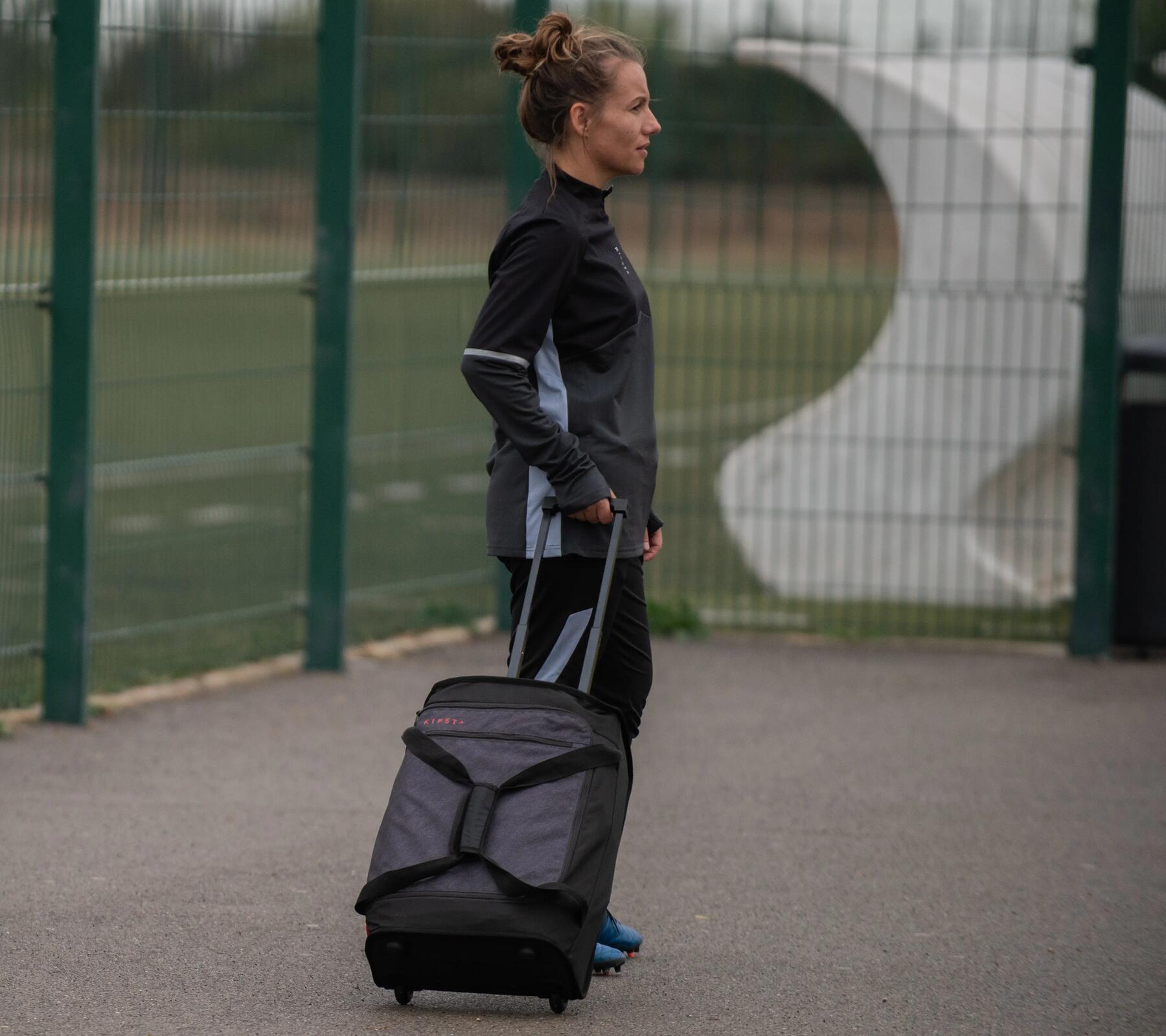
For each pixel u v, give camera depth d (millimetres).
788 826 16266
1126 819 16781
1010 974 12617
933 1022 11672
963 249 26375
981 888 14625
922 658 24016
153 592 21547
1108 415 23578
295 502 22234
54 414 18500
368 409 23297
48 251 18344
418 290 23516
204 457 20641
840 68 26094
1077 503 23891
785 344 64250
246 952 12578
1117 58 22984
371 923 10648
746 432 50062
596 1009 11695
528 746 10969
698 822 16344
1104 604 23969
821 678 22672
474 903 10516
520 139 23891
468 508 24719
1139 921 13875
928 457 26469
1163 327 26578
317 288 21359
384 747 18609
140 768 17438
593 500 11188
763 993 12117
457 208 23500
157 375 20547
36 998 11609
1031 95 26031
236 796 16625
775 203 37219
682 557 29625
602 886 10789
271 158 20688
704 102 26844
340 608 21891
